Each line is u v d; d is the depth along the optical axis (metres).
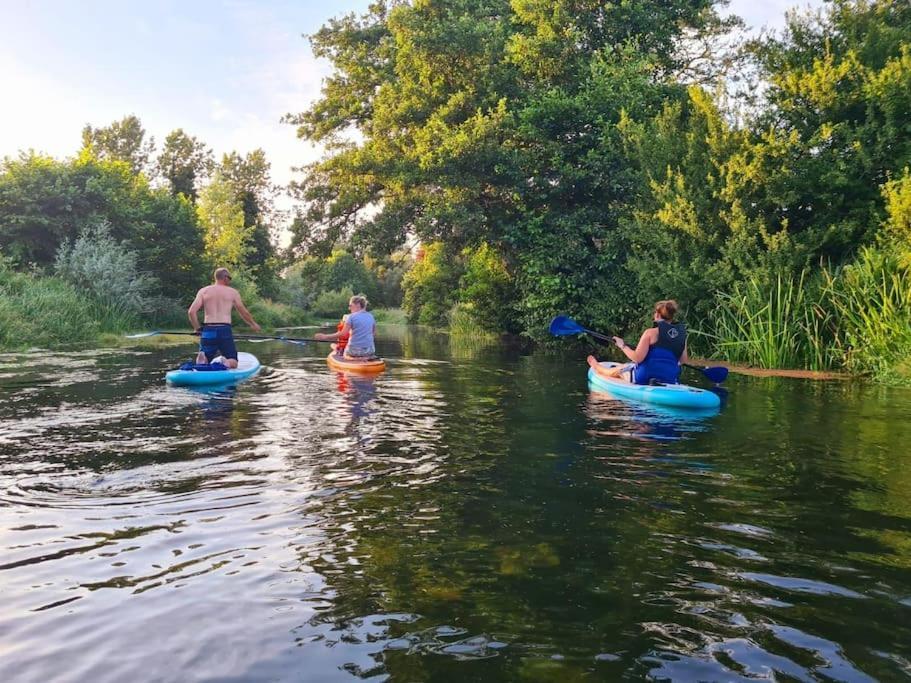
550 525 3.25
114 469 4.19
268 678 1.95
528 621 2.29
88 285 17.67
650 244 13.71
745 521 3.33
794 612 2.36
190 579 2.62
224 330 9.34
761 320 10.95
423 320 32.56
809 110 12.13
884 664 2.03
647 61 16.11
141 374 9.02
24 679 1.91
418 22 17.64
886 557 2.87
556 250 15.85
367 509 3.48
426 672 1.98
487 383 8.87
